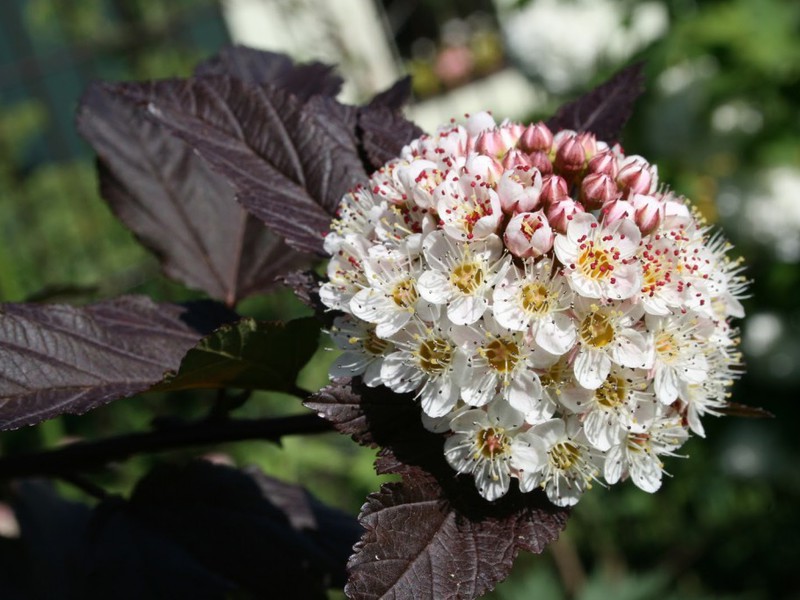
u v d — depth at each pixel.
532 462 0.08
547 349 0.08
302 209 0.11
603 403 0.09
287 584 0.12
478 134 0.10
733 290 0.11
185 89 0.11
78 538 0.15
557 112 0.12
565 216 0.08
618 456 0.09
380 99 0.13
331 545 0.12
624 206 0.09
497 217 0.08
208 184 0.14
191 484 0.12
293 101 0.11
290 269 0.13
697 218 0.10
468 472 0.09
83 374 0.10
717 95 0.25
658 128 0.26
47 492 0.15
